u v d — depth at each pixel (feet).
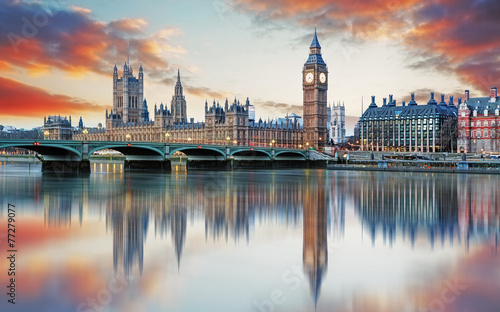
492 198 255.70
